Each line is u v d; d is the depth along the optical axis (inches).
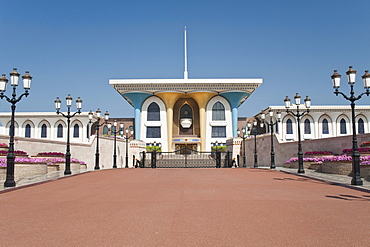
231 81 1768.0
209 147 1888.5
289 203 315.3
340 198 344.8
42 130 1916.8
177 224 235.6
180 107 2026.3
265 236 204.2
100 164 1258.6
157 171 797.9
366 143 708.0
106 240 199.0
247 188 431.5
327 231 214.5
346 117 1866.4
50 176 628.1
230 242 193.2
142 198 352.2
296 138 1828.2
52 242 195.8
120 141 1446.9
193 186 456.4
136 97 1851.6
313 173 672.4
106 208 297.4
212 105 1916.8
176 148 2000.5
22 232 218.2
